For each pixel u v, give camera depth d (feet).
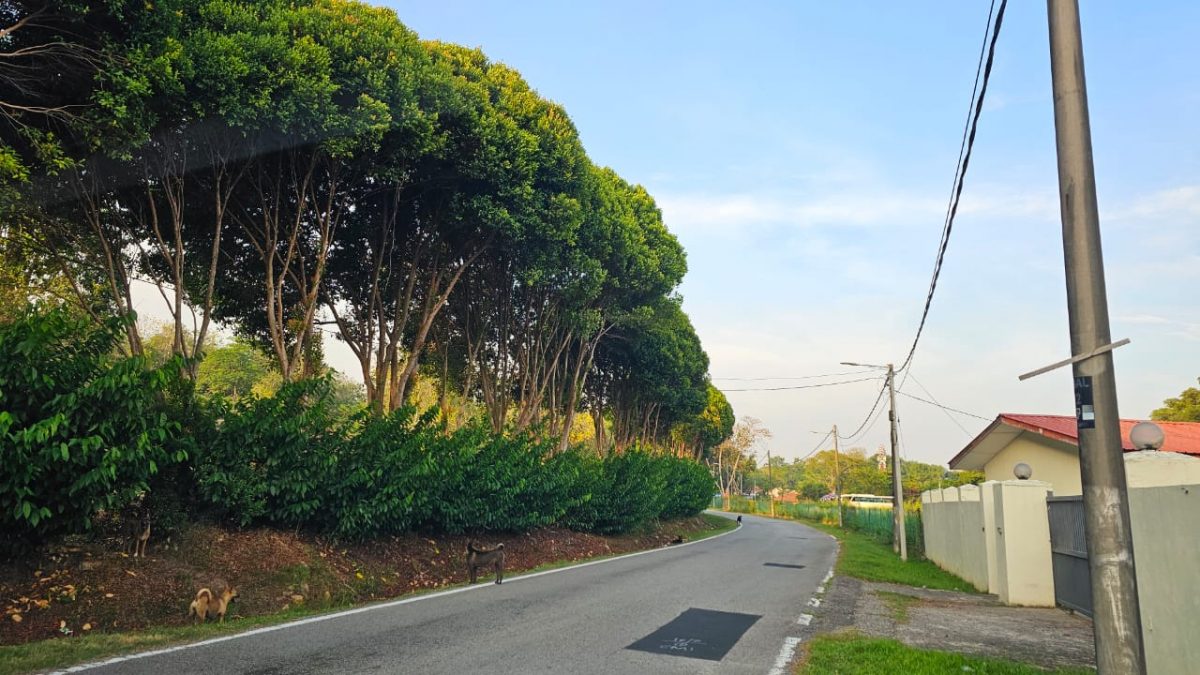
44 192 36.63
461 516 49.49
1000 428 72.13
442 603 34.06
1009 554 42.39
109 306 45.83
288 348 56.08
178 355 28.68
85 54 30.60
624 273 75.00
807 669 22.77
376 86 39.11
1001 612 38.88
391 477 39.99
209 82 32.53
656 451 122.42
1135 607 12.73
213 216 46.21
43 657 20.21
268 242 44.60
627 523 83.35
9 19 30.27
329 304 57.06
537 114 53.42
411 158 45.34
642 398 117.70
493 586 41.39
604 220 64.95
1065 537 40.22
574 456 70.95
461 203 50.98
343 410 45.16
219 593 28.09
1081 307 13.65
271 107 34.73
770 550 81.00
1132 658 12.54
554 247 57.47
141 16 30.91
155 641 23.00
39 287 42.29
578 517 73.51
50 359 25.52
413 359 54.80
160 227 45.06
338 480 37.91
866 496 250.78
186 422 33.45
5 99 32.01
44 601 24.71
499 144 49.21
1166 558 22.09
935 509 73.92
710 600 37.88
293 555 34.99
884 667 22.94
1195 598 20.58
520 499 58.70
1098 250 13.71
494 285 67.41
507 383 74.69
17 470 24.16
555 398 86.69
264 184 45.65
